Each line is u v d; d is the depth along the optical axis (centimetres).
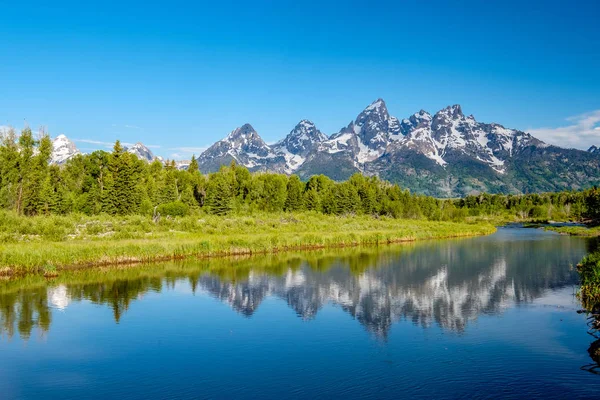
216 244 5862
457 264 5172
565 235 9319
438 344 2444
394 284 4056
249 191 12850
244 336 2617
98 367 2167
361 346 2433
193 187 12769
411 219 12669
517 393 1819
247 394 1870
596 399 1755
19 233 5716
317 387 1919
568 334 2567
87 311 3134
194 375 2064
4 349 2411
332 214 11988
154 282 4119
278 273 4619
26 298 3488
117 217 8419
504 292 3681
